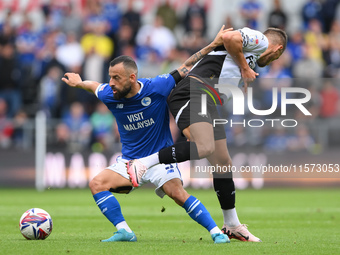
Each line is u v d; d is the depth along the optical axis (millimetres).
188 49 65062
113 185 22234
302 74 66312
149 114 22125
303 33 71188
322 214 37031
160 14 69938
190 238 24422
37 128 57781
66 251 19391
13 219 32688
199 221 22219
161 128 22500
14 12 71625
